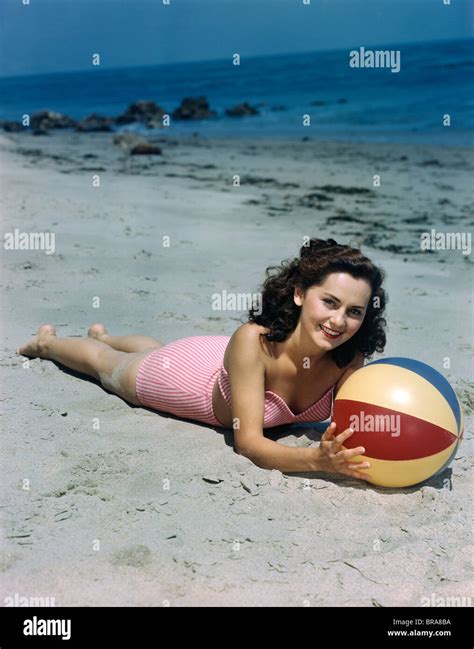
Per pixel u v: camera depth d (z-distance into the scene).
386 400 3.73
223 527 3.47
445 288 7.80
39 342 5.29
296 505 3.68
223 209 11.51
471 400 4.97
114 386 4.82
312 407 4.36
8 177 13.52
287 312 4.04
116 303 6.66
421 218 11.40
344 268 3.90
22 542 3.29
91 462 3.95
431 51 53.31
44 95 56.94
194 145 22.62
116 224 9.77
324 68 57.41
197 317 6.39
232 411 4.21
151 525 3.45
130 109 33.03
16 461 3.94
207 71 72.00
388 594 3.11
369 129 25.67
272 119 30.88
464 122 25.70
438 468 3.83
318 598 3.06
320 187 14.15
